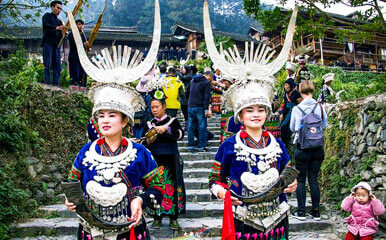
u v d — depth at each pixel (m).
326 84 6.62
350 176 4.81
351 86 10.74
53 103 5.76
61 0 6.70
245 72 2.69
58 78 6.41
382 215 4.00
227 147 2.58
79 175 2.34
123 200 2.23
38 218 4.53
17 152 4.77
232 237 2.30
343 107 5.41
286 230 2.56
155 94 3.99
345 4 5.96
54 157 5.42
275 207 2.49
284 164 2.62
